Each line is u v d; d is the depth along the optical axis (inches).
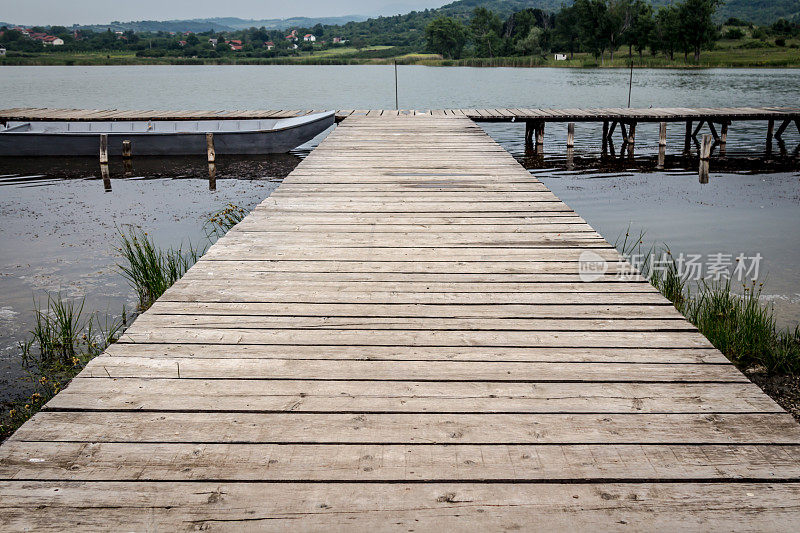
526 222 191.2
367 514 63.4
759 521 61.9
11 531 60.4
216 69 3516.2
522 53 3592.5
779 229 295.0
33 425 79.4
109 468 70.6
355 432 78.7
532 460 72.7
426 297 128.7
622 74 2217.0
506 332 111.1
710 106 919.0
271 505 64.7
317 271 145.5
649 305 123.8
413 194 232.2
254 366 97.3
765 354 161.8
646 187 412.8
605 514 63.4
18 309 202.7
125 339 107.1
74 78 2349.9
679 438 76.8
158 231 309.6
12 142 533.6
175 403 85.6
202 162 525.3
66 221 330.3
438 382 92.3
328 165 298.2
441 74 2455.7
